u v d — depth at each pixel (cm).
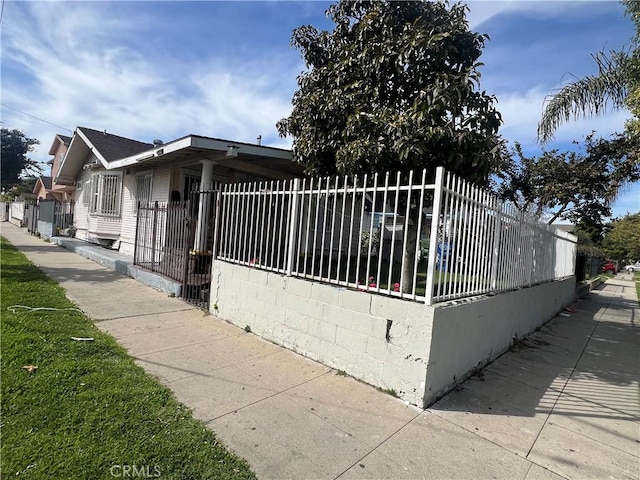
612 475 256
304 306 449
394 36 499
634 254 4050
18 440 241
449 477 243
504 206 509
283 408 319
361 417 312
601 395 398
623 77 678
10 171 3097
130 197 1208
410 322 345
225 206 614
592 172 1103
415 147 438
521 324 589
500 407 350
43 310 532
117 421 271
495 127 482
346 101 532
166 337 482
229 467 236
